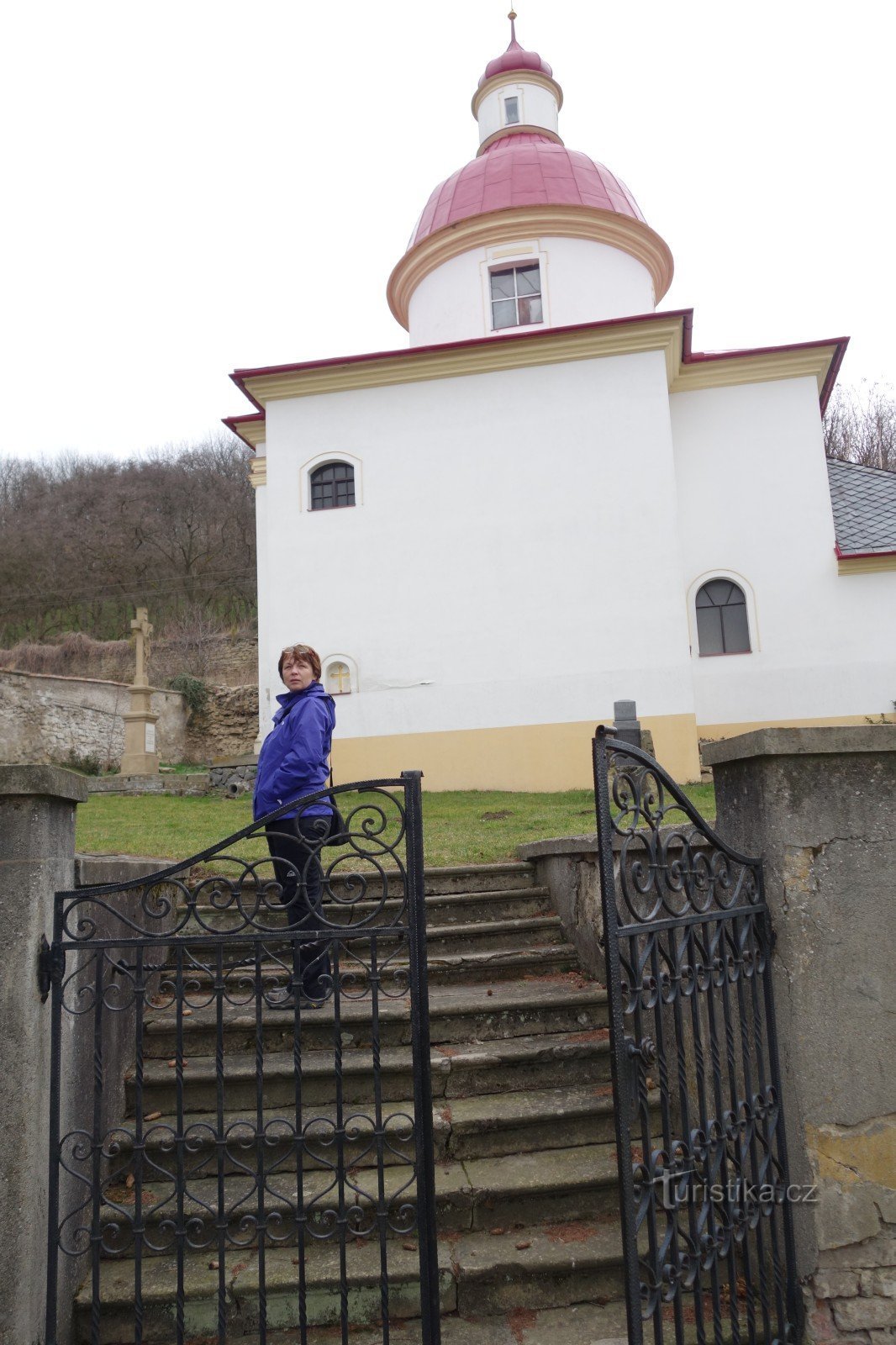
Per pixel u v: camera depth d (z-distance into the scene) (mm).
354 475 13930
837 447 37062
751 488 14320
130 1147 3508
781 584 14078
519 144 18031
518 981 4738
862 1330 2936
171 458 52406
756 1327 3043
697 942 2939
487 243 16172
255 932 2906
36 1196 2775
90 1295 3031
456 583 13398
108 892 2961
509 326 16156
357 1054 4051
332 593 13656
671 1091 3850
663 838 3752
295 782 4215
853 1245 2973
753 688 13906
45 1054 2881
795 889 3096
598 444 13359
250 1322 3027
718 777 3600
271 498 14039
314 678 4488
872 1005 3061
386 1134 3557
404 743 13164
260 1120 2803
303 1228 2746
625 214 16078
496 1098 3855
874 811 3143
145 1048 4125
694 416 14570
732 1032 3129
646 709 12688
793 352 14188
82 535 45250
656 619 12859
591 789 12594
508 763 12891
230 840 2957
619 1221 3361
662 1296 2633
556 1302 3096
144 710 19047
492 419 13656
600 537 13164
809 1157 2994
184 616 41562
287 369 13805
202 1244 2768
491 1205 3340
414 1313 3047
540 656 13047
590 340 13359
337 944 2906
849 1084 3023
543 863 5648
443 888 5688
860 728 3135
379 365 13766
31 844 2857
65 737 24438
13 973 2785
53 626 42156
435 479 13680
